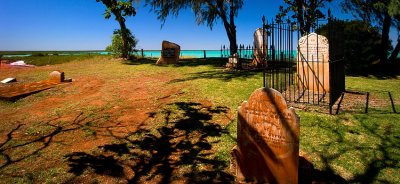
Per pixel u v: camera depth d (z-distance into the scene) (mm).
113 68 19562
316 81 10117
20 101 10211
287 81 12469
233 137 6344
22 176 4855
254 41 18594
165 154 5648
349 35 14922
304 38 10188
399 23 15945
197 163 5234
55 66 22812
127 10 23250
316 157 5289
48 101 10117
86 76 15750
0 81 14656
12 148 6066
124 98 10094
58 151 5867
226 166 5102
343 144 5758
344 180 4551
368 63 15078
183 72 16484
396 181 4453
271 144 4332
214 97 9641
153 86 12086
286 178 4320
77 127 7273
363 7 16281
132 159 5457
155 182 4625
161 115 7984
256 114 4371
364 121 6879
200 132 6691
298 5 15875
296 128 4129
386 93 10203
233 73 15055
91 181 4676
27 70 20156
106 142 6281
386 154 5297
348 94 10094
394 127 6480
